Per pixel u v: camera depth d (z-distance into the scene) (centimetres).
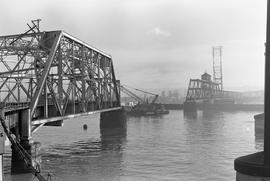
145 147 6881
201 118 16700
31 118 4484
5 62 5588
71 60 6438
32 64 5506
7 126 3944
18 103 4631
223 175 4331
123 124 11125
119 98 11144
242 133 9425
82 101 6838
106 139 8369
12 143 3975
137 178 4178
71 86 6188
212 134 9231
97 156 5762
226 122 13762
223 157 5641
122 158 5566
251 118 16125
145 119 16738
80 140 8144
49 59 5219
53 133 9769
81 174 4356
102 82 9031
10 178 3931
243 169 1107
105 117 11256
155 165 4978
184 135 9075
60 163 5094
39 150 4453
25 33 5672
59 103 5594
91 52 7756
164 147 6862
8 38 5741
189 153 6072
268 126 1103
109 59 10006
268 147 1095
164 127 11806
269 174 1052
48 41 5656
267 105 1110
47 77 5191
